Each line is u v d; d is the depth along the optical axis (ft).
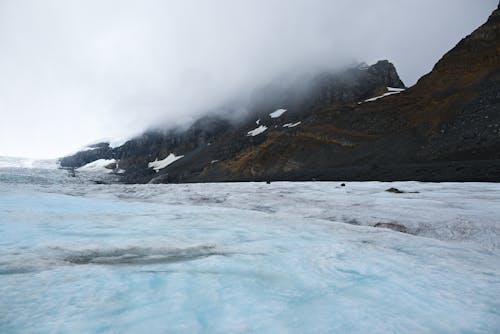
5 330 18.21
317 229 48.83
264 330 18.78
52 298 22.63
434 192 95.86
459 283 26.73
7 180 327.88
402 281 27.07
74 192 128.26
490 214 57.77
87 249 36.40
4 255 33.24
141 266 30.40
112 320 19.67
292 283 26.43
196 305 22.00
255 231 47.21
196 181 390.42
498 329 19.40
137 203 86.53
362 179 196.75
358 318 20.44
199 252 35.65
